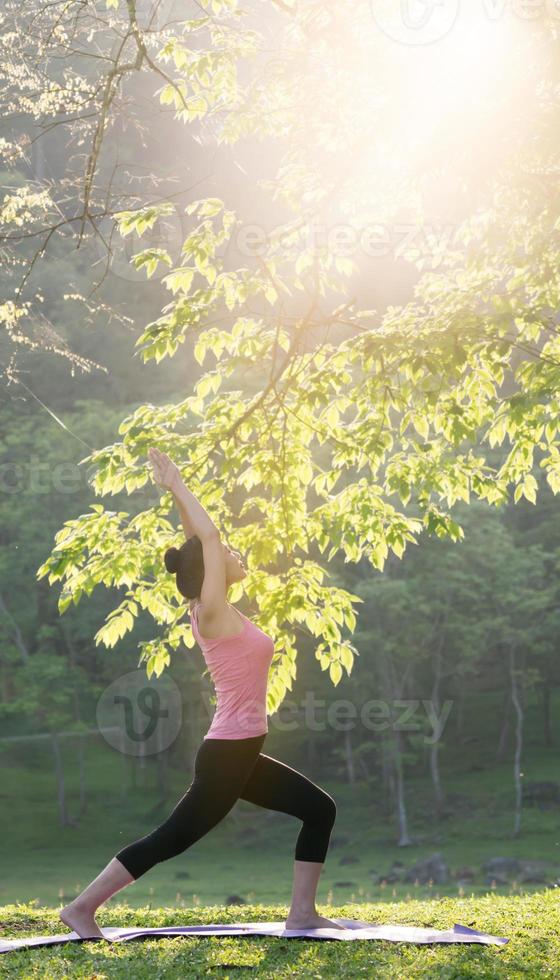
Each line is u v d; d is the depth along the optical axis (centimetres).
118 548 820
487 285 790
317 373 821
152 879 3647
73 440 3516
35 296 934
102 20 826
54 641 4684
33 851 4191
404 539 864
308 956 569
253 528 895
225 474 844
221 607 577
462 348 708
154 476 617
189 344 3944
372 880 3506
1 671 4469
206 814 572
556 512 4856
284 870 3872
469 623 4616
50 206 847
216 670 582
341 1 790
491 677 6191
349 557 896
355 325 848
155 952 580
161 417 877
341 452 834
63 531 834
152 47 881
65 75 834
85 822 4528
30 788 4781
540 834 4238
